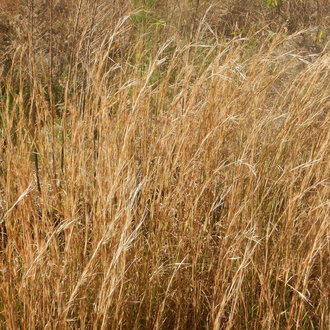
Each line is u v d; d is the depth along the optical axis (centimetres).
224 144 395
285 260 336
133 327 325
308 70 415
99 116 357
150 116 395
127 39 594
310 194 388
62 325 286
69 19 595
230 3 767
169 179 353
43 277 293
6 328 304
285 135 384
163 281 341
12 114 347
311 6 714
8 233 310
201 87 417
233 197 347
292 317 328
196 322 336
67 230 317
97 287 310
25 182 323
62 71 571
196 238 342
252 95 401
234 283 306
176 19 711
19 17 621
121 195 311
